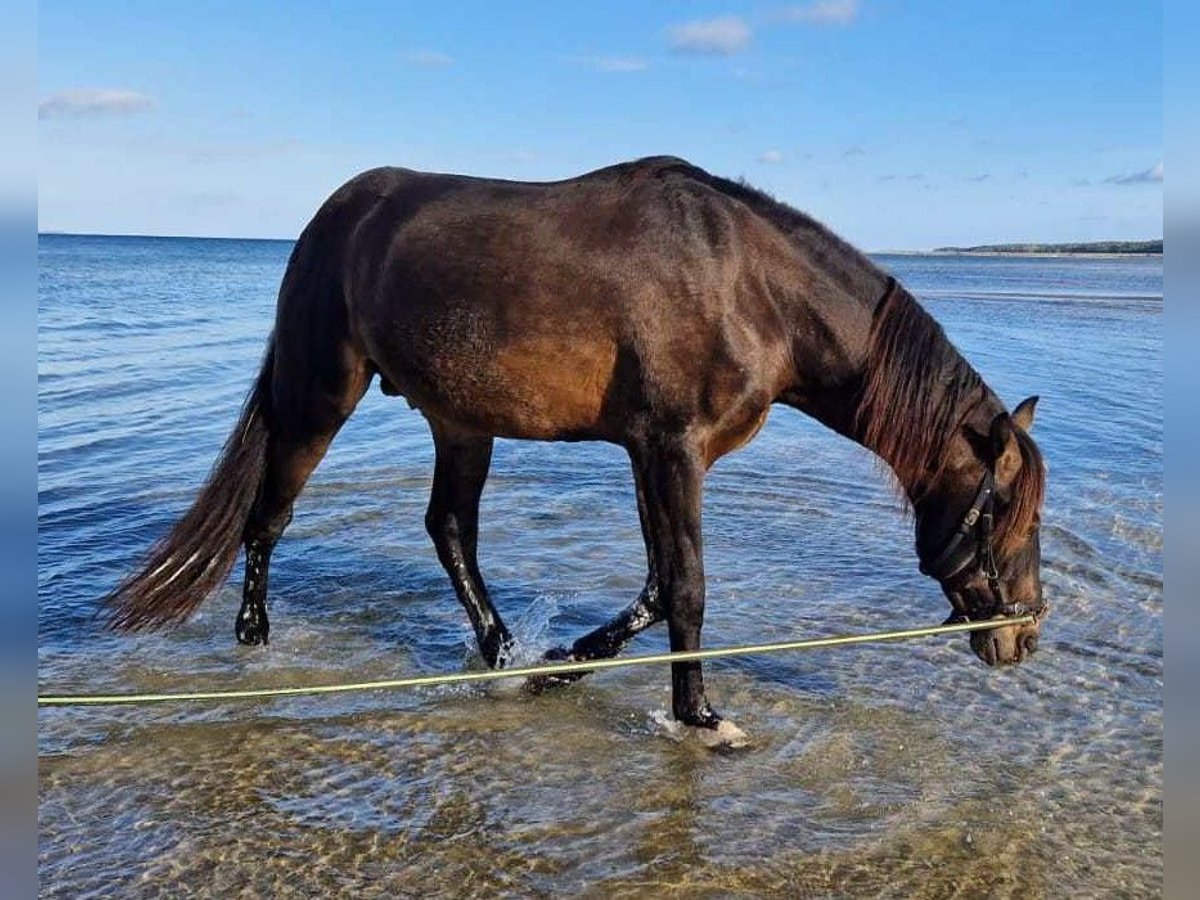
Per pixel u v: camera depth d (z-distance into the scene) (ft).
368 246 15.81
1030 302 119.24
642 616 16.44
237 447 17.35
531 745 14.80
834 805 13.25
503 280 14.51
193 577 17.04
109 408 40.86
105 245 448.24
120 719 15.31
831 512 27.81
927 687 16.81
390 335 15.47
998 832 12.64
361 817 12.79
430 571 22.62
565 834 12.49
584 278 14.20
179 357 57.11
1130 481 30.50
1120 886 11.59
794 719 15.66
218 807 12.95
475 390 15.11
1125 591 21.07
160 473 30.50
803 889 11.45
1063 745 14.88
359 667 17.43
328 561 23.13
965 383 14.55
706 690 16.60
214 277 171.73
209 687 16.48
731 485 30.89
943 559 14.60
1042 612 14.61
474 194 15.35
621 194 14.69
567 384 14.62
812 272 14.57
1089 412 41.86
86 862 11.68
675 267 14.06
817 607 20.39
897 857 12.10
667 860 11.96
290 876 11.51
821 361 14.82
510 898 11.19
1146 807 13.25
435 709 15.94
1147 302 121.19
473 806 13.10
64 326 73.82
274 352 17.26
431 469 32.53
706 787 13.66
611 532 26.00
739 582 21.86
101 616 19.30
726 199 14.62
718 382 14.15
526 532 25.91
